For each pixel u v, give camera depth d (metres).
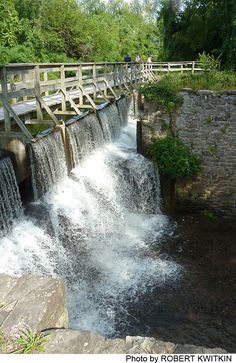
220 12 16.75
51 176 7.87
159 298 6.60
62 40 25.58
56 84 9.00
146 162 9.83
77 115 9.70
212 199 10.01
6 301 3.03
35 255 6.48
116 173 9.33
